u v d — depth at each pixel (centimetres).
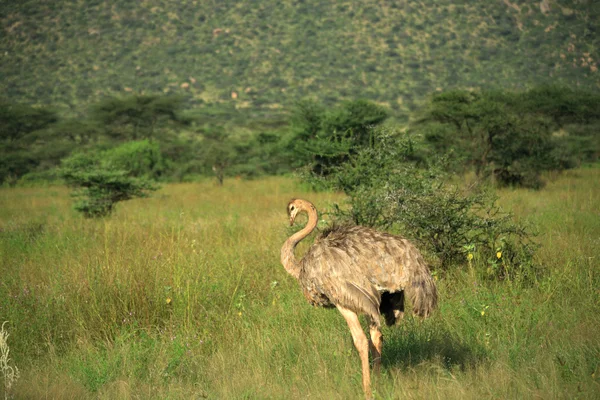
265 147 14862
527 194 6731
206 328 2452
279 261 3416
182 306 2625
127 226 4856
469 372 1878
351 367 2016
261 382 1920
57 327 2511
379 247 1906
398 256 1888
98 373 2056
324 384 1873
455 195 3125
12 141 17212
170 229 4747
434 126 9981
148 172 13788
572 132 14138
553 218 4350
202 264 3092
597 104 10888
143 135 18038
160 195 9281
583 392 1675
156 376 2038
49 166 15538
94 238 4381
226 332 2394
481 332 2208
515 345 2033
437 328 2264
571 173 10262
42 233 4784
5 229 5150
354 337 1859
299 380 1927
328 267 1917
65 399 1905
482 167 8762
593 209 4922
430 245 3081
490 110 9038
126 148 14112
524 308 2362
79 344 2353
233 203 7550
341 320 2436
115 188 6538
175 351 2222
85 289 2788
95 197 6394
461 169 8006
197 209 6894
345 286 1878
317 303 2023
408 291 1861
